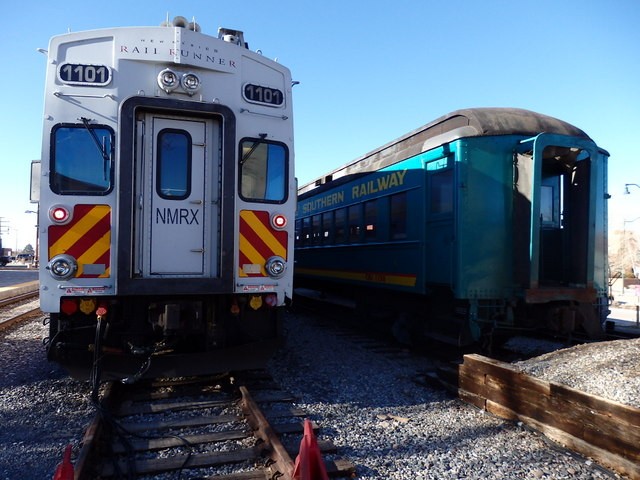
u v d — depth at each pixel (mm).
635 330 10312
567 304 7371
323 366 7066
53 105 4930
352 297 11977
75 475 3203
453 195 7359
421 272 8117
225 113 5250
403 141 9344
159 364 5199
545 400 4395
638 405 3787
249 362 5582
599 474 3645
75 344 5109
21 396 5379
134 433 4242
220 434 4230
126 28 5109
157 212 5125
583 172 7453
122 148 4902
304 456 2951
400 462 3869
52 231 4832
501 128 7348
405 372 6895
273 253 5535
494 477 3637
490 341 7316
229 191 5207
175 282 4973
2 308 14781
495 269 7246
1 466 3684
